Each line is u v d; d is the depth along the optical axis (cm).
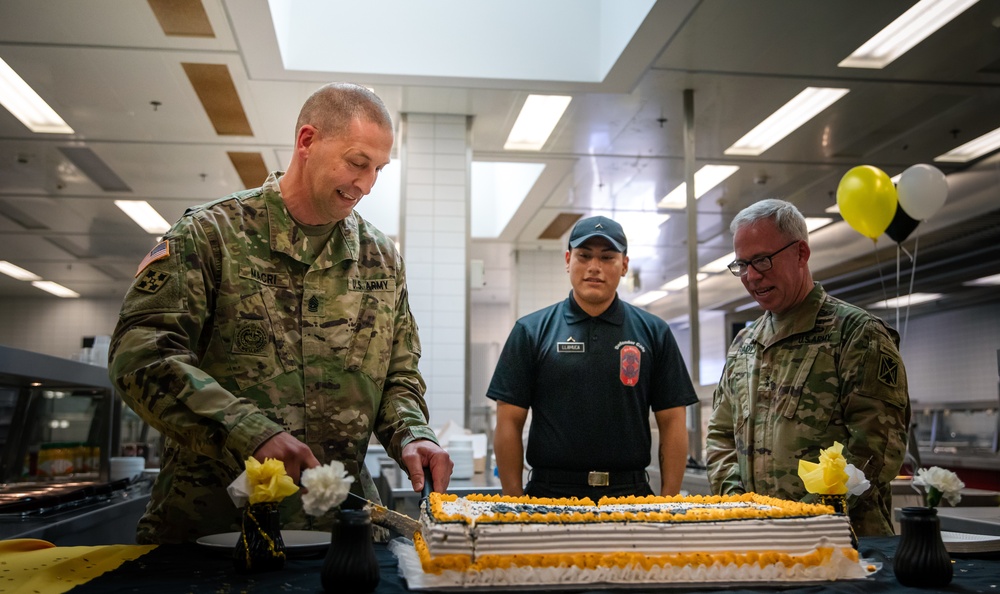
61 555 151
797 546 143
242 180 819
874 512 200
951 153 724
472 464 456
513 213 976
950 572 131
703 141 708
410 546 154
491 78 567
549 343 255
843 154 733
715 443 252
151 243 1079
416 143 642
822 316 227
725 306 1258
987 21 492
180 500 173
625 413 247
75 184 830
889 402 207
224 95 605
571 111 638
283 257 185
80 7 479
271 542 136
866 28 500
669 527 141
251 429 142
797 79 575
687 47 524
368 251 199
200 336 178
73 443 419
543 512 149
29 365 303
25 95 622
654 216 957
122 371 151
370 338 191
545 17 579
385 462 527
